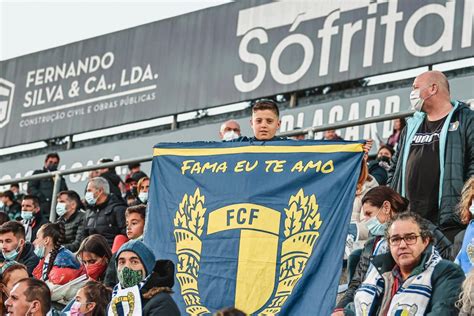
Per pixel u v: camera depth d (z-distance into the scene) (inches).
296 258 342.0
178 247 357.7
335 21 633.0
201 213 359.3
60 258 424.5
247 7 673.0
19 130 770.2
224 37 678.5
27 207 533.6
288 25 651.5
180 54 696.4
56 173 577.9
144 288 316.5
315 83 630.5
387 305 306.7
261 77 654.5
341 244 339.6
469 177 368.5
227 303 343.0
